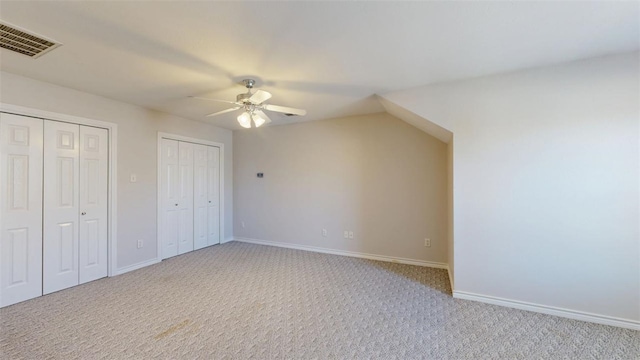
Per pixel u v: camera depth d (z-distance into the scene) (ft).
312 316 8.21
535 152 8.29
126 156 11.89
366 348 6.68
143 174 12.62
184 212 14.84
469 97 9.02
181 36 6.44
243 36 6.45
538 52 7.28
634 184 7.37
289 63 7.88
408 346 6.75
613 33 6.37
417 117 10.08
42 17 5.68
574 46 6.98
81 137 10.45
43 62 7.86
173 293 9.78
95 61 7.77
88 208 10.66
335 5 5.28
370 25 5.99
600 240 7.69
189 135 14.90
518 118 8.46
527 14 5.62
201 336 7.14
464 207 9.18
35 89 9.16
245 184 17.60
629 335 7.13
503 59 7.66
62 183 9.95
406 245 13.28
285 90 10.13
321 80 9.16
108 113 11.18
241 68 8.21
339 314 8.33
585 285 7.85
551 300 8.20
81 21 5.84
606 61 7.56
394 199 13.52
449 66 8.11
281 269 12.41
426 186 12.87
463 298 9.29
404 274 11.76
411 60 7.71
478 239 9.03
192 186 15.30
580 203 7.85
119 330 7.38
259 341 6.95
